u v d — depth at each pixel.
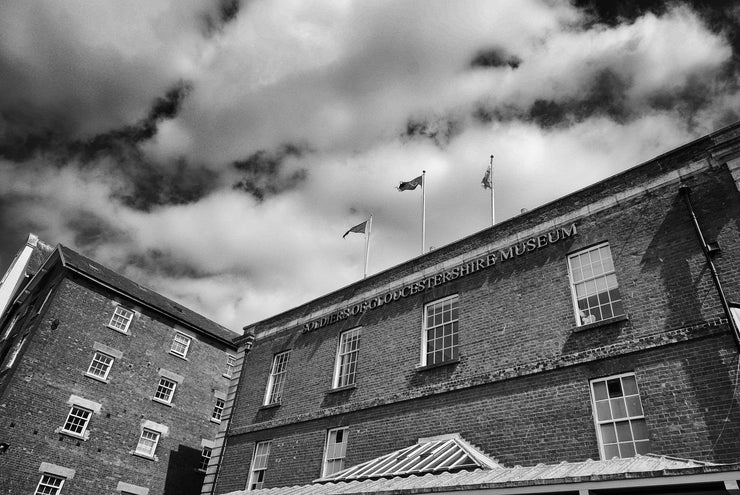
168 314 28.86
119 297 27.23
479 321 14.55
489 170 18.48
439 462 11.81
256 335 22.98
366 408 16.09
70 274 25.72
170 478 26.28
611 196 13.27
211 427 29.12
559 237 13.82
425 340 15.90
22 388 22.28
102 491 23.56
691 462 8.55
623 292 11.95
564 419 11.53
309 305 21.11
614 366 11.29
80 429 23.84
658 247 11.85
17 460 21.28
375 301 18.20
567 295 12.96
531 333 13.16
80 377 24.42
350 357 18.09
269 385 20.64
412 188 20.45
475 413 13.23
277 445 18.33
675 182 12.22
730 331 9.98
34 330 23.62
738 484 7.00
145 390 26.73
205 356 30.28
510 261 14.73
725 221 11.05
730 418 9.38
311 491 12.91
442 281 16.28
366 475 12.63
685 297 10.92
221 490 19.12
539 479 8.60
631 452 10.33
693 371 10.18
